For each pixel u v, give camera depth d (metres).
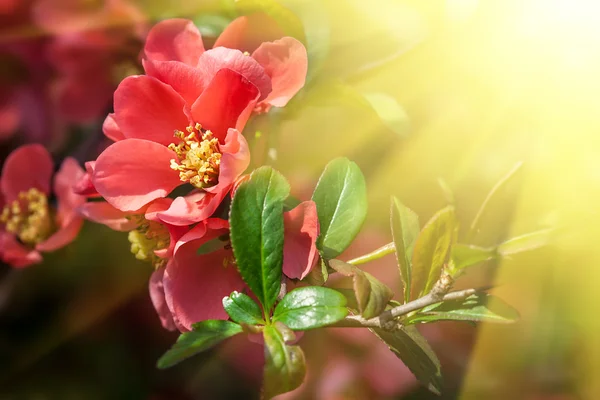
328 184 0.47
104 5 0.58
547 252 0.57
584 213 0.45
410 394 0.59
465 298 0.45
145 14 0.57
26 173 0.58
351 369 0.59
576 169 0.57
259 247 0.45
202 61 0.48
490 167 0.58
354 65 0.57
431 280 0.46
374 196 0.58
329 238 0.47
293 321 0.44
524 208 0.56
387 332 0.45
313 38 0.56
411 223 0.47
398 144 0.58
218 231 0.47
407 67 0.58
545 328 0.59
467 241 0.46
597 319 0.59
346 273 0.45
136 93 0.48
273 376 0.43
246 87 0.47
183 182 0.48
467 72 0.58
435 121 0.58
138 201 0.47
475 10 0.57
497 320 0.44
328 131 0.58
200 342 0.44
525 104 0.58
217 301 0.47
